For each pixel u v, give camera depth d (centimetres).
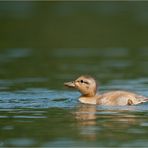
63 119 3109
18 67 4944
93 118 3130
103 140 2680
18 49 5862
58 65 5059
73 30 6869
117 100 3544
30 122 3038
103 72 4734
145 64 5062
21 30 6838
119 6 8412
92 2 8644
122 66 4991
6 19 7406
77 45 6122
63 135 2767
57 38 6419
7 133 2812
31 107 3431
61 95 3828
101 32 6750
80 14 7775
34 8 8144
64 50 5844
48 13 7838
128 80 4397
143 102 3566
